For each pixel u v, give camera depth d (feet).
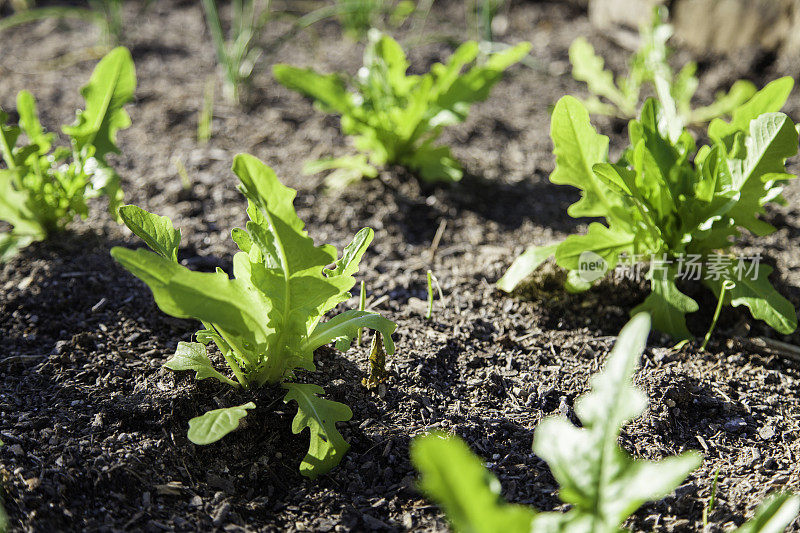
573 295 4.28
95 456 3.72
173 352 4.04
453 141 5.13
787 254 4.48
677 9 5.99
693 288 4.24
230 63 5.47
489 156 5.04
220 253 4.45
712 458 3.80
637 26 6.09
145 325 4.13
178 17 6.92
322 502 3.72
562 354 4.10
